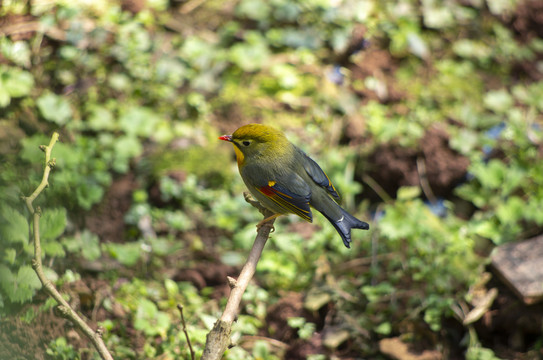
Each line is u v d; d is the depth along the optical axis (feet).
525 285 30.76
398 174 39.99
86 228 34.40
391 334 30.94
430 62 47.39
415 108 43.65
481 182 38.99
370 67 46.39
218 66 45.42
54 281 28.50
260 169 26.76
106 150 39.24
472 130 42.27
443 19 50.01
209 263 34.42
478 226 35.06
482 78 46.91
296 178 26.63
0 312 22.99
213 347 19.30
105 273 31.86
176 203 37.73
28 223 26.07
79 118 40.96
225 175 39.11
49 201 29.84
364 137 41.75
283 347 30.25
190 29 47.70
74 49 42.96
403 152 40.52
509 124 41.93
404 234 33.78
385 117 43.19
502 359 29.94
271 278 33.58
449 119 42.80
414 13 50.29
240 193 38.42
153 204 37.70
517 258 32.53
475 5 51.60
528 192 38.22
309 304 31.53
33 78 41.11
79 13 45.42
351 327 30.68
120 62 43.83
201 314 30.04
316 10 48.75
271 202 26.94
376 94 44.55
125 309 29.76
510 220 35.27
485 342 30.91
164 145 40.50
